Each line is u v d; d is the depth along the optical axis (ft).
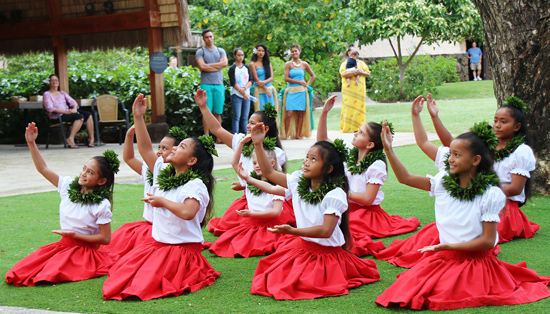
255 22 49.67
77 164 26.07
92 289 10.72
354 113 35.96
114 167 12.06
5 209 17.80
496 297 9.37
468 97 57.11
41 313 9.35
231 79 33.32
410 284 9.62
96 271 11.60
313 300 9.94
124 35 34.88
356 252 12.89
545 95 17.78
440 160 12.94
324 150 10.53
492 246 9.55
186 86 36.83
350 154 14.52
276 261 10.97
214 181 11.77
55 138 36.29
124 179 23.00
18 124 39.55
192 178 11.03
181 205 10.61
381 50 75.20
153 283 10.25
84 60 54.80
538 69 17.57
